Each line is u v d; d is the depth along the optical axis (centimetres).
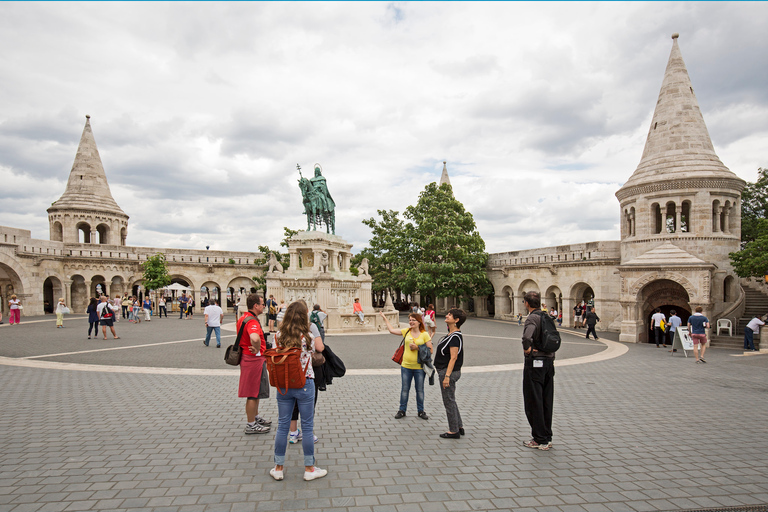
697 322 1731
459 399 1048
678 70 3094
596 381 1305
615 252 3456
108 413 874
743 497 552
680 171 2925
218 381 1192
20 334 2227
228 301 5072
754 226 3562
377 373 1363
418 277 4234
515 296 4388
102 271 4284
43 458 641
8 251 3456
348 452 688
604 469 635
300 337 591
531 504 524
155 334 2352
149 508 497
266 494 538
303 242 2941
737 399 1077
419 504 519
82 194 4609
